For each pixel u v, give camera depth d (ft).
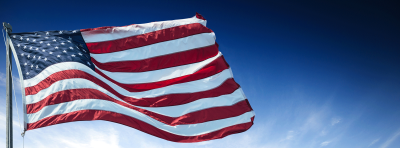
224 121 29.71
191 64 30.63
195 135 27.96
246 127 30.37
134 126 24.77
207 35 30.86
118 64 28.27
